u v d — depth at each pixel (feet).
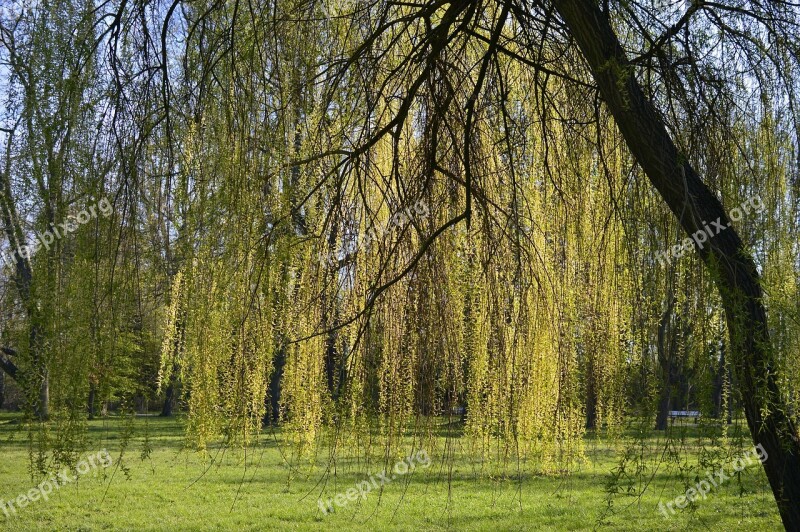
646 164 9.53
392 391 11.25
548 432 12.61
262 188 10.61
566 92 12.50
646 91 10.66
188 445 10.75
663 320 10.16
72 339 9.82
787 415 9.06
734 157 11.30
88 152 10.50
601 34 9.45
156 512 24.54
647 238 11.08
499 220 12.29
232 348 10.57
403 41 12.88
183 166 10.52
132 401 10.41
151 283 10.45
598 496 25.43
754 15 10.13
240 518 23.54
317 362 11.50
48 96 10.36
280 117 10.61
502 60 13.28
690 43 10.93
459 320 11.94
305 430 11.62
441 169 10.74
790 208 11.32
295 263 11.28
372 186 12.25
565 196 12.62
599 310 12.33
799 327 8.71
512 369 11.68
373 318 11.33
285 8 11.22
